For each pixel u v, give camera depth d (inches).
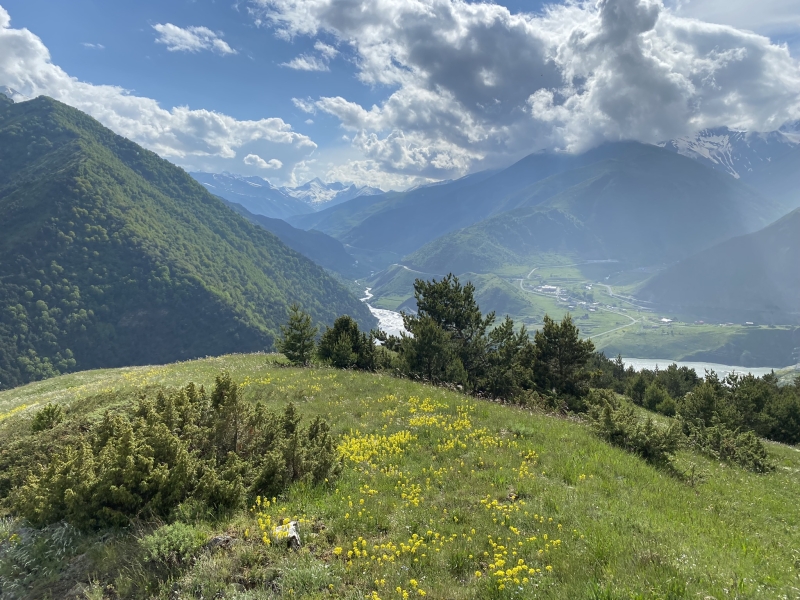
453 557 268.1
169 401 399.2
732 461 731.4
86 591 239.0
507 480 405.1
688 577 248.1
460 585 243.9
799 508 509.4
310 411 641.6
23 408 801.6
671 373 2037.4
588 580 240.7
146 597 237.3
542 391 1164.5
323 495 359.6
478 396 970.1
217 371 992.9
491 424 601.0
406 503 346.3
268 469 358.6
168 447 333.7
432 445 503.8
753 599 229.0
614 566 258.8
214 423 396.5
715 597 226.8
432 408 665.6
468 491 377.7
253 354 1496.1
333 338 1196.5
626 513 354.3
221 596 230.5
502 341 1299.2
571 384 1206.9
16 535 289.9
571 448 527.2
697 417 1054.4
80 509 291.0
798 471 748.0
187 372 980.6
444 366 1104.2
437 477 406.3
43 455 416.2
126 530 288.7
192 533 272.5
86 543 279.1
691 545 307.3
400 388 812.6
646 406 1605.6
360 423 585.0
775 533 396.2
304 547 273.0
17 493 352.8
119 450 314.3
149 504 301.4
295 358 1208.8
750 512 453.7
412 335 1277.1
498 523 320.8
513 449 499.2
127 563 256.8
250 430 416.2
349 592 232.5
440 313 1305.4
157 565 255.8
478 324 1304.1
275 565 252.7
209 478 321.7
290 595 229.1
